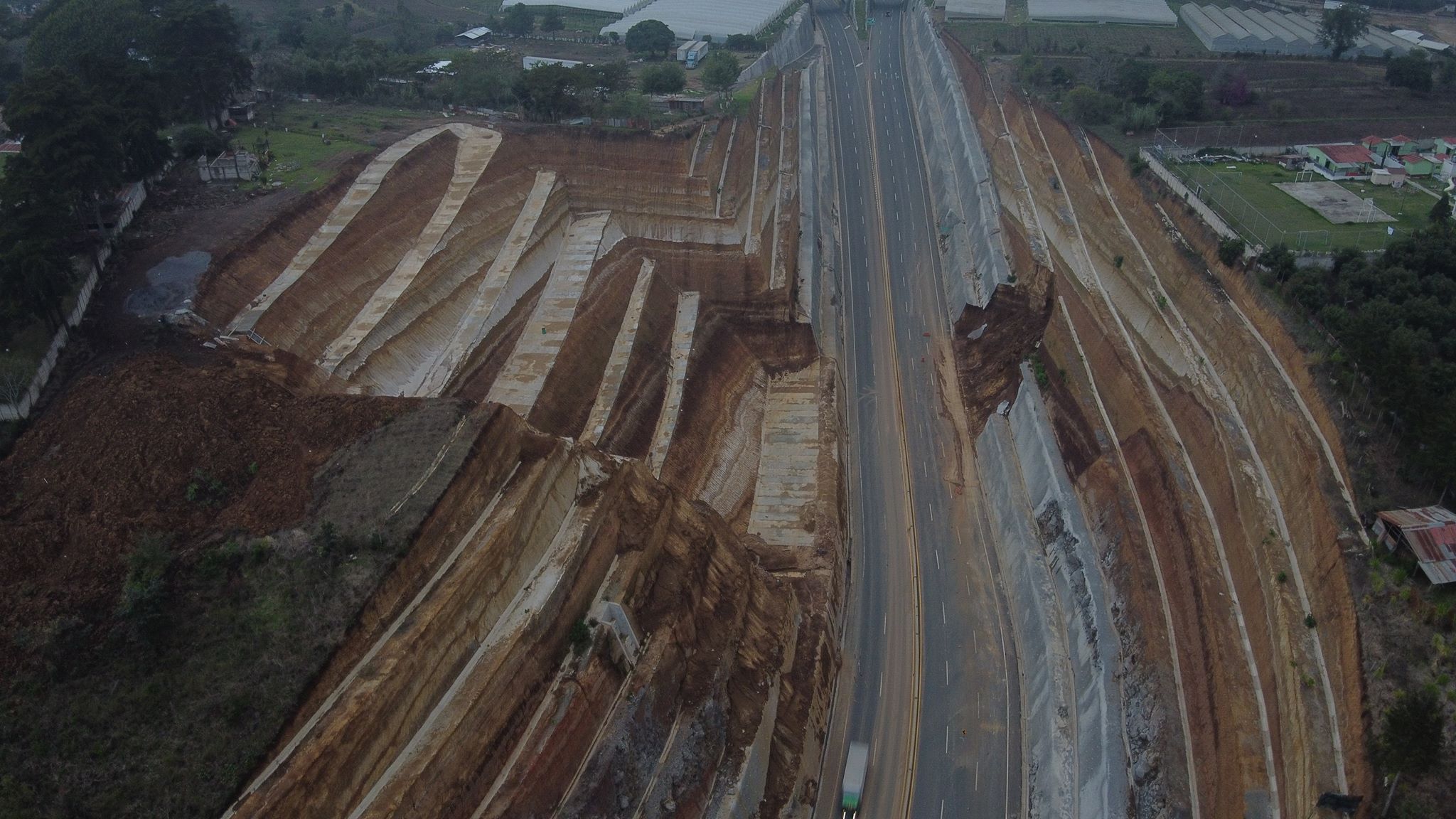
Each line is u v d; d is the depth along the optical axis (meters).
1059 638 50.34
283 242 56.56
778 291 73.25
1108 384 61.44
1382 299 50.22
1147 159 75.00
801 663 48.62
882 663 51.12
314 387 49.09
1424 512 40.38
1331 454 45.16
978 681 50.16
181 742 30.09
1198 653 44.44
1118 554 50.91
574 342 60.09
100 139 52.97
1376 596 38.75
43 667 30.73
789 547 56.28
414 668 33.69
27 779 28.52
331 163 66.19
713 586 47.34
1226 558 47.53
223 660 32.31
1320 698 38.19
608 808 36.97
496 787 34.62
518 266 65.19
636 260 72.50
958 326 76.25
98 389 41.97
